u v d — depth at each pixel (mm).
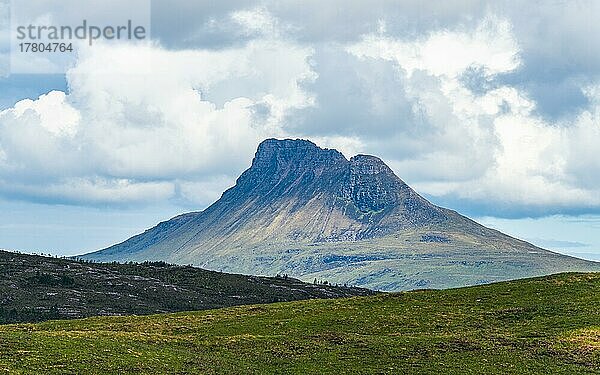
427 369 80688
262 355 85500
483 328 100938
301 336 96875
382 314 110688
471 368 81250
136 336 91750
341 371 79438
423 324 104250
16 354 74562
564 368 82312
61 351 77375
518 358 85375
